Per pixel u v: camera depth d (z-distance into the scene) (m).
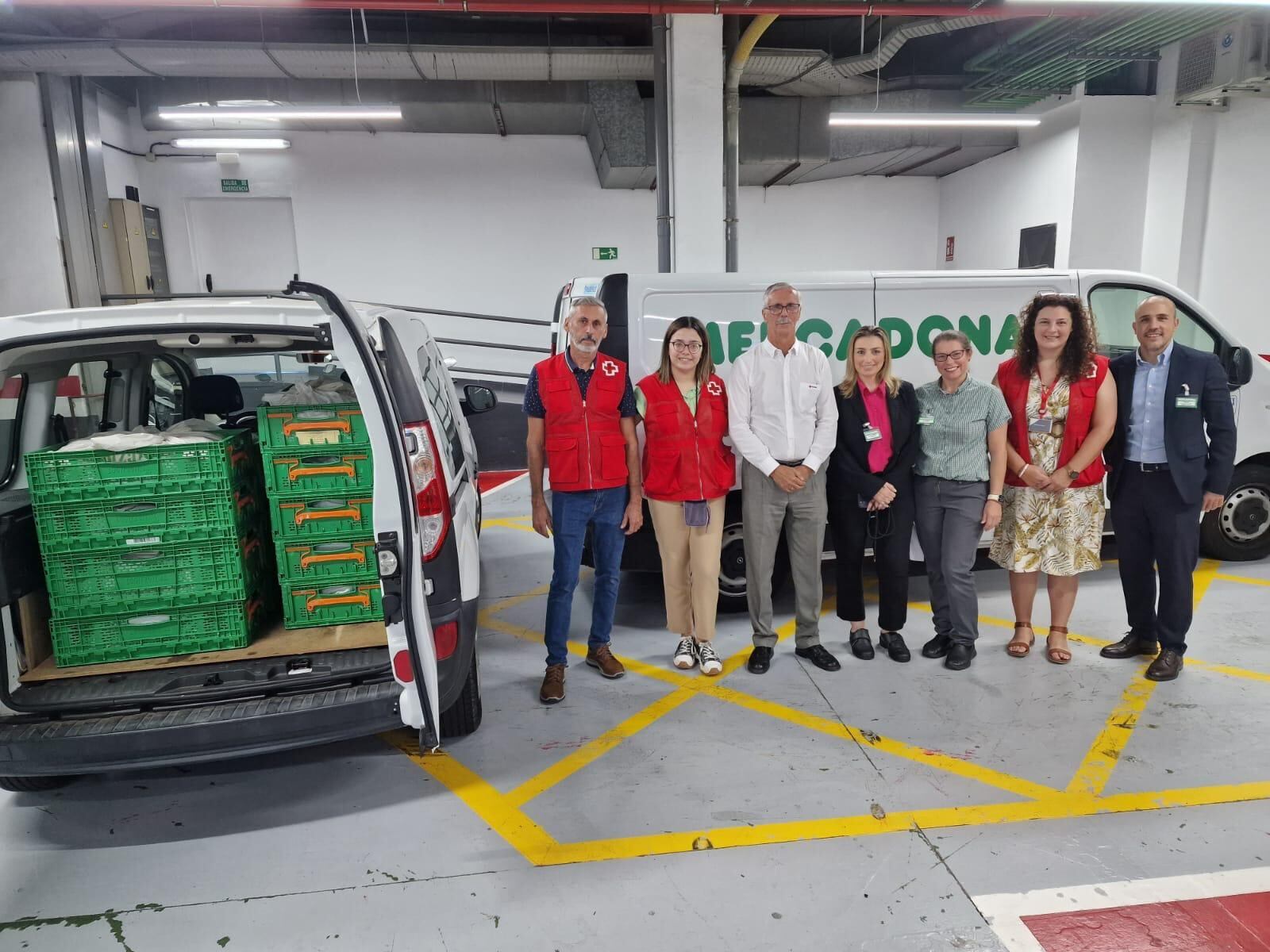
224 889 2.31
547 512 3.48
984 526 3.53
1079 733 3.04
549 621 3.42
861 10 6.20
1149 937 2.03
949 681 3.51
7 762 2.26
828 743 3.00
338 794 2.79
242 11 7.91
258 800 2.77
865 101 9.65
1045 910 2.13
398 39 8.45
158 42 7.54
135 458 2.59
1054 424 3.51
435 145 10.26
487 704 3.44
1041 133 9.73
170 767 3.01
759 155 9.57
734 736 3.08
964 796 2.65
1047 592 4.64
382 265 10.42
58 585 2.61
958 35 9.67
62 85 8.23
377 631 2.86
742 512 3.67
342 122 9.63
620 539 3.54
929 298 4.11
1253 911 2.11
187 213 10.09
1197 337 4.45
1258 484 4.82
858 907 2.16
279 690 2.46
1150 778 2.73
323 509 2.82
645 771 2.85
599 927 2.11
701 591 3.62
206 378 3.85
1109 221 9.40
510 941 2.07
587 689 3.56
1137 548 3.57
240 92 9.30
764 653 3.65
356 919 2.16
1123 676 3.52
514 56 7.77
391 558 2.35
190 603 2.70
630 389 3.42
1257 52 7.65
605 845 2.45
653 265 10.86
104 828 2.63
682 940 2.06
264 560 2.98
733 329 3.94
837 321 4.03
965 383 3.49
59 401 3.14
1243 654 3.69
